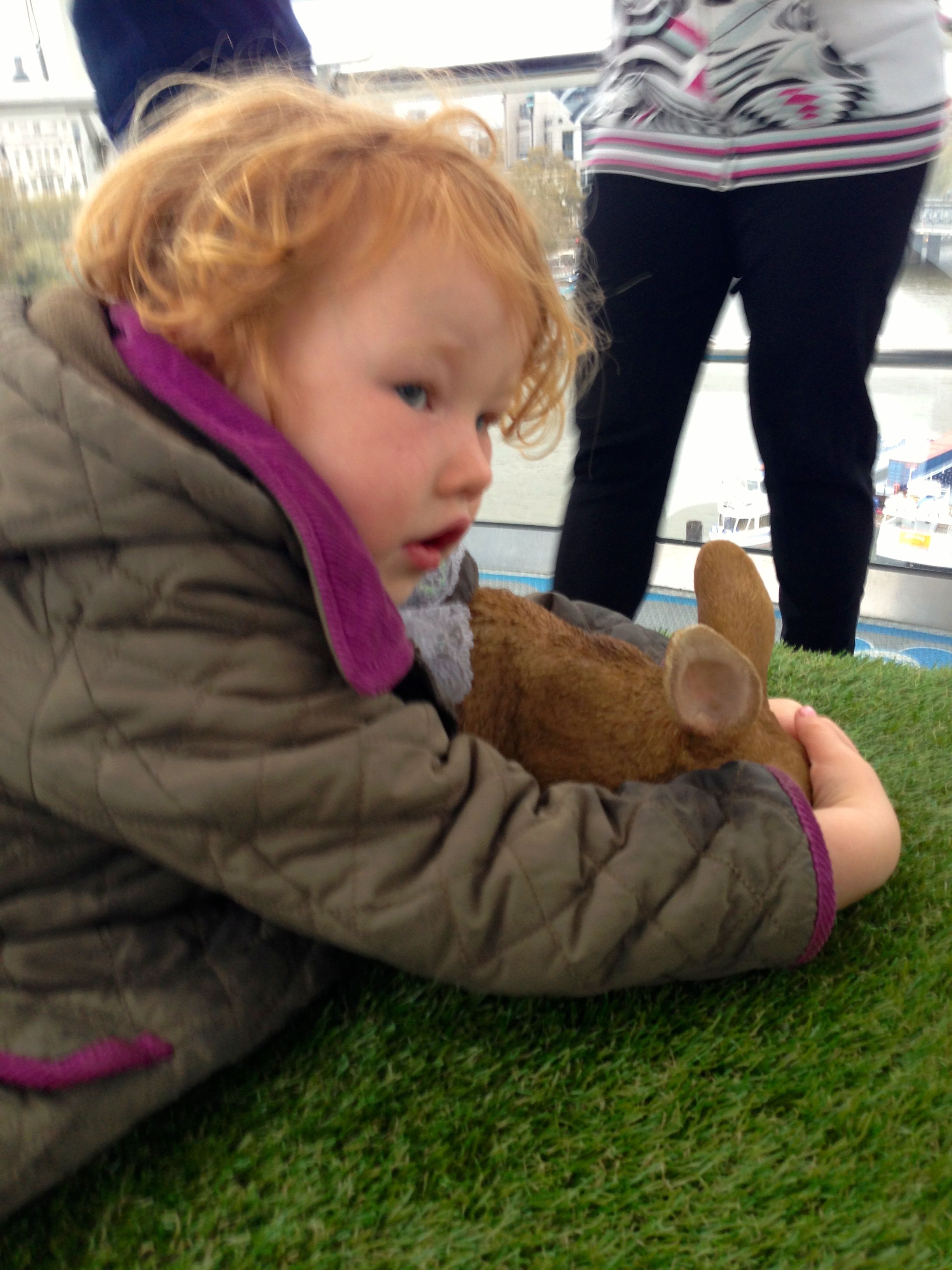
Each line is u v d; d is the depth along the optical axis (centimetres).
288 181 61
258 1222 54
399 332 59
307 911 57
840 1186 54
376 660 58
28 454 56
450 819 59
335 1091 61
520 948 58
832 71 122
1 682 55
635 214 135
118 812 55
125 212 65
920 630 230
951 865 83
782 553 150
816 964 70
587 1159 57
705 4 124
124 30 124
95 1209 56
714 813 63
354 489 60
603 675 75
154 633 55
